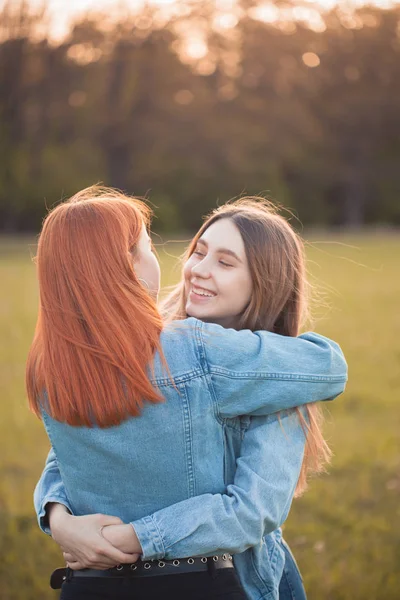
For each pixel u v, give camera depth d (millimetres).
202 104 49656
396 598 3387
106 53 48906
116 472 1733
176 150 49344
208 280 1949
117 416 1669
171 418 1690
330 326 11344
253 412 1766
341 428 6125
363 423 6277
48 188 45625
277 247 1960
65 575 1853
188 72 50938
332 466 5148
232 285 1932
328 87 53250
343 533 4066
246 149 50250
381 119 52375
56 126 47406
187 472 1713
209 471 1730
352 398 7082
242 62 51719
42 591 3508
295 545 3924
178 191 49406
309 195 52188
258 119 51094
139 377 1656
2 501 4578
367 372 8258
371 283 17547
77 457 1760
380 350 9547
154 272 1855
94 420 1695
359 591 3434
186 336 1747
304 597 2047
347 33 53031
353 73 53188
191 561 1724
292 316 2025
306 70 52844
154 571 1713
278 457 1763
